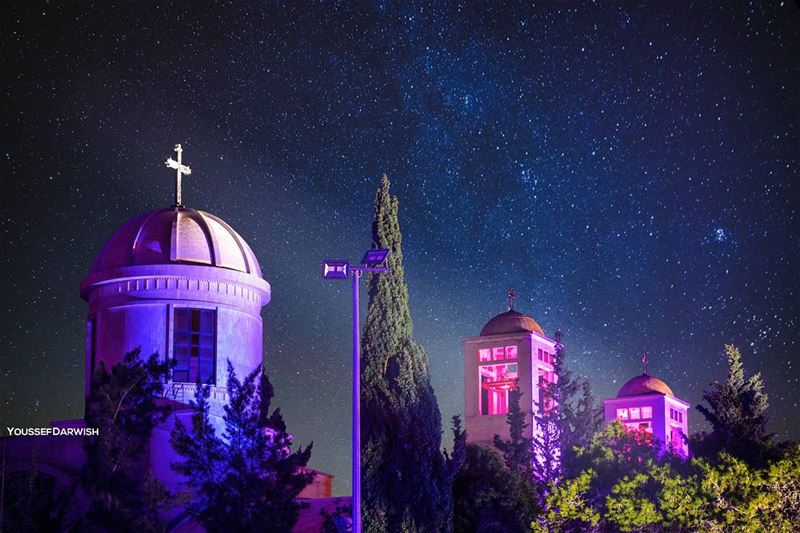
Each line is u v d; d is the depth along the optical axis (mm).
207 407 25438
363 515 26031
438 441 26781
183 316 29031
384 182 28234
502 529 28891
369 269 21891
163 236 29578
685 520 28375
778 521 28922
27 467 25922
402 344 27125
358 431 21453
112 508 22844
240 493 23688
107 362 28703
